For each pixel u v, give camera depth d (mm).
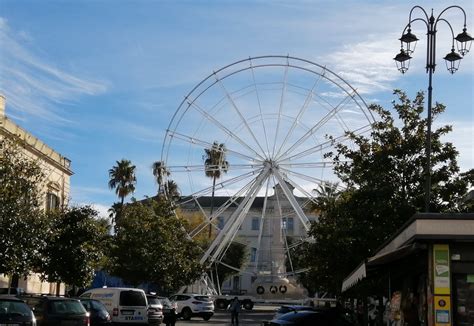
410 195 22719
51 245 31250
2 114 37062
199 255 53562
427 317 13312
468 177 22891
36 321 19562
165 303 38312
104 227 35000
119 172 78812
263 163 46812
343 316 20203
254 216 102625
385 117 23953
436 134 22984
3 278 36625
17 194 24047
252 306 64312
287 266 69812
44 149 40906
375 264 15469
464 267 12609
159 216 50969
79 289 38844
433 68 20484
